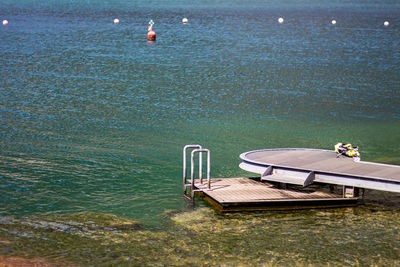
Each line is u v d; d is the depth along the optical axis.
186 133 19.45
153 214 11.82
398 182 11.52
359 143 18.86
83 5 106.75
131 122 20.88
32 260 9.20
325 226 11.17
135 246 9.97
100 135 18.77
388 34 60.41
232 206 11.95
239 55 42.12
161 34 57.19
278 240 10.40
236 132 19.83
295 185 13.50
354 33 61.09
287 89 28.86
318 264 9.38
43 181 13.88
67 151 16.66
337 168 12.59
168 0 130.00
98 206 12.26
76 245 9.91
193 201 12.75
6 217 11.28
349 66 37.41
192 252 9.78
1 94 25.52
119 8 99.19
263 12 93.38
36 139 17.94
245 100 25.80
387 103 25.88
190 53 42.94
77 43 48.22
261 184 13.44
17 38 50.59
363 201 12.77
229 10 97.25
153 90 27.77
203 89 28.38
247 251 9.87
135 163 15.71
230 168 15.57
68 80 30.00
